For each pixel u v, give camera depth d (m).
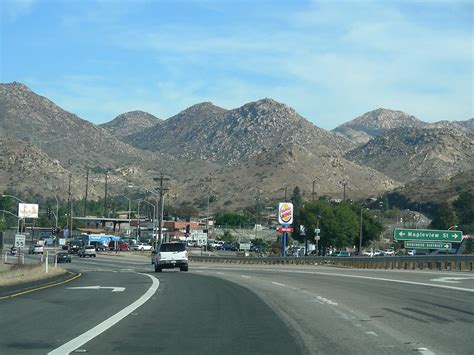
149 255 104.75
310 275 41.97
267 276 41.50
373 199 174.00
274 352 13.30
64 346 13.90
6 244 138.25
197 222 165.12
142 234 160.62
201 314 19.77
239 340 14.83
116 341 14.63
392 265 54.47
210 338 15.11
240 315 19.53
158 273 46.97
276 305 22.42
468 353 13.12
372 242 120.38
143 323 17.64
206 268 58.59
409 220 136.12
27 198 180.38
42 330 16.25
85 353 13.14
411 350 13.46
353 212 107.75
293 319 18.55
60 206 175.75
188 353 13.21
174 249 50.03
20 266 53.44
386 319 18.36
